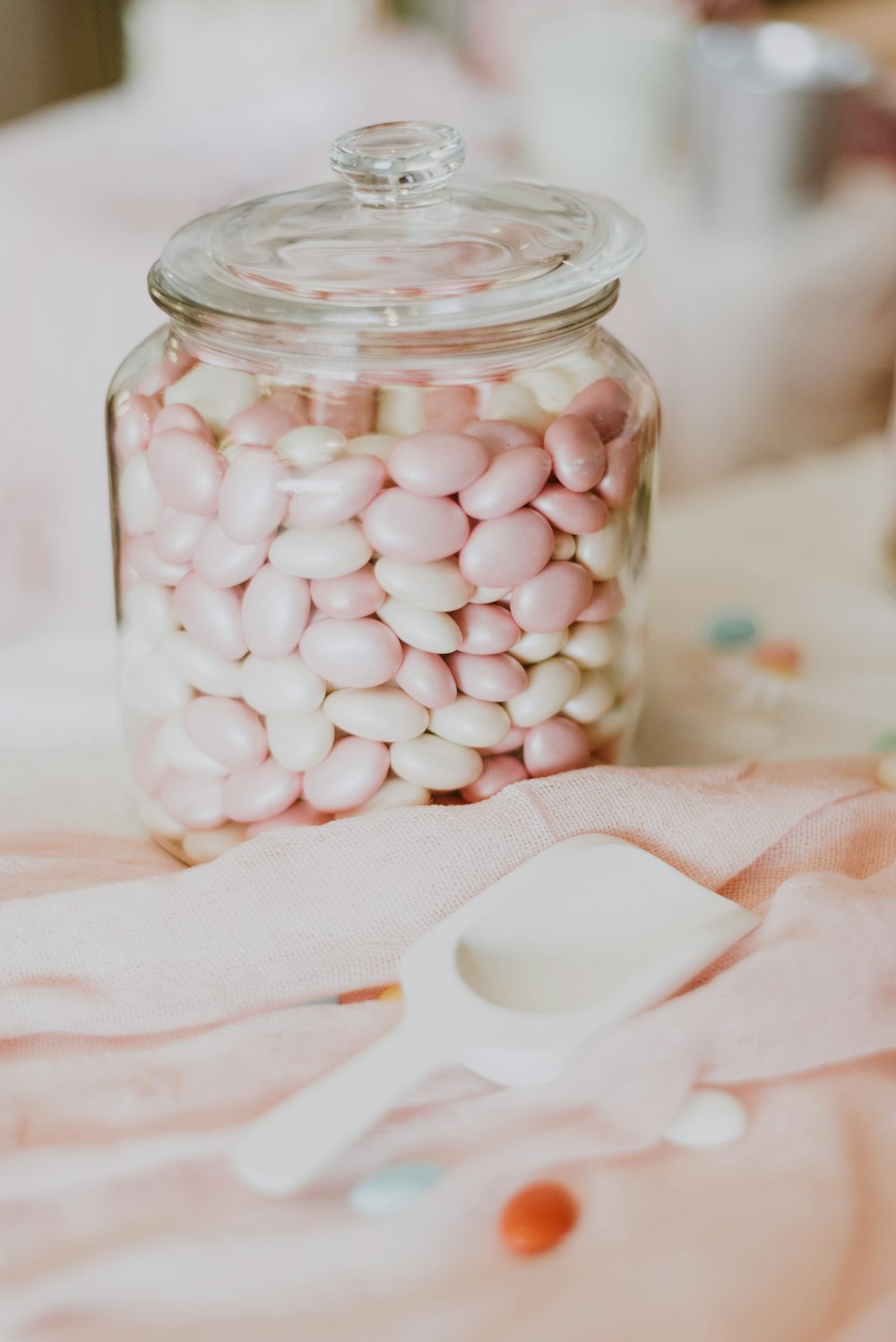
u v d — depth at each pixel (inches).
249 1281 20.0
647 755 27.6
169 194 49.6
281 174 50.9
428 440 22.6
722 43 52.3
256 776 23.8
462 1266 20.2
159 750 24.5
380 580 22.7
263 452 22.7
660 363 50.6
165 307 23.5
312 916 23.0
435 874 23.2
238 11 61.7
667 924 22.8
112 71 81.6
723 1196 20.6
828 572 32.2
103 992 22.8
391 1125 21.3
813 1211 20.3
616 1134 21.0
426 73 59.8
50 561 50.1
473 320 22.4
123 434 24.2
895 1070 22.1
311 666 23.0
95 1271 19.8
